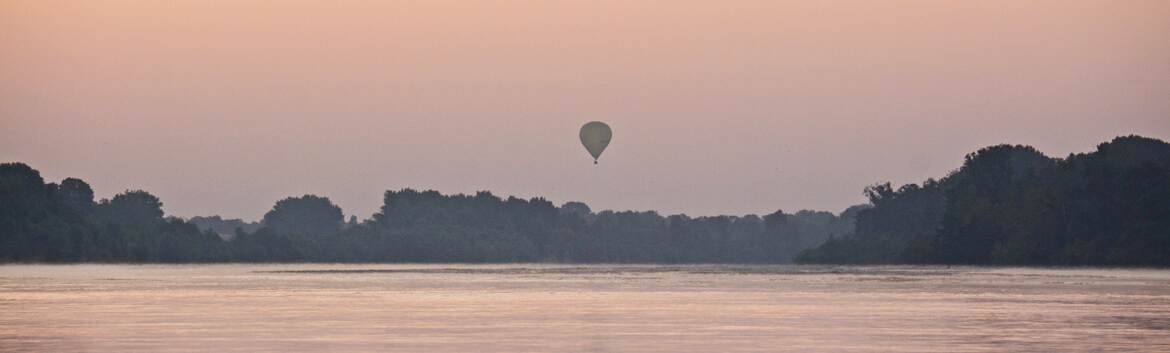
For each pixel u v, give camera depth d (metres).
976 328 175.12
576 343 156.75
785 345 154.12
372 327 178.12
